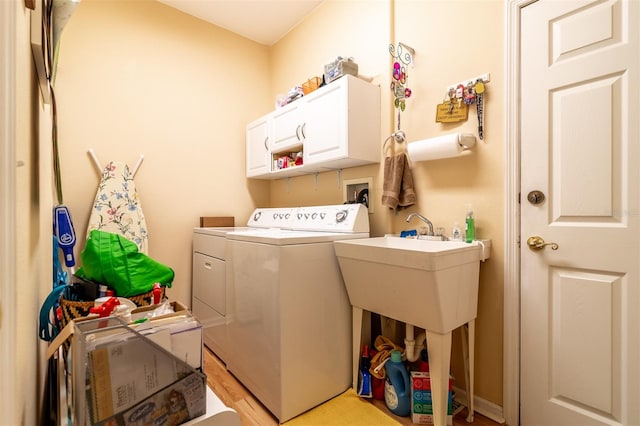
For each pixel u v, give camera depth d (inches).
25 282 26.5
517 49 58.2
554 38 54.4
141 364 25.2
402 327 75.5
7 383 18.5
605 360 49.6
